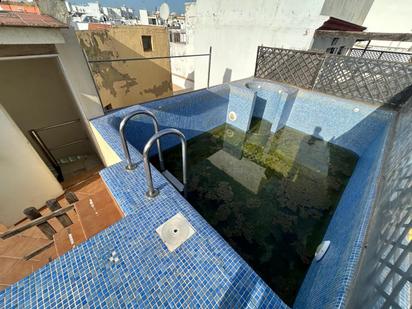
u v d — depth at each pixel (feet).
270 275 6.55
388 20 32.19
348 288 3.16
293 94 13.48
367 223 4.24
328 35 14.97
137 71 24.17
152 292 3.06
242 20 18.92
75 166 10.75
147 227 3.93
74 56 7.11
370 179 6.24
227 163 11.62
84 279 3.14
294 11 15.47
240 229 7.95
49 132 10.75
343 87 12.42
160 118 10.80
